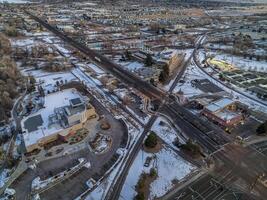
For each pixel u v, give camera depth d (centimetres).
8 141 8462
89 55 16400
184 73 14025
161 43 19400
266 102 11156
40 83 12538
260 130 8819
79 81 12825
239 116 9606
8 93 10762
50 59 15238
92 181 6981
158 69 13875
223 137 8812
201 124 9512
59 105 9975
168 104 10856
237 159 7812
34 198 6462
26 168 7419
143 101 11038
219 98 11300
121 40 19875
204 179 7094
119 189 6756
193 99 11262
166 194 6612
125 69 14275
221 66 15138
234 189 6781
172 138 8725
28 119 9156
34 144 7975
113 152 8056
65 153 7975
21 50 16738
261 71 14612
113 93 11700
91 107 9744
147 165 7512
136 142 8500
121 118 9825
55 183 6938
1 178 7081
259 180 7062
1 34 18350
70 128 8700
